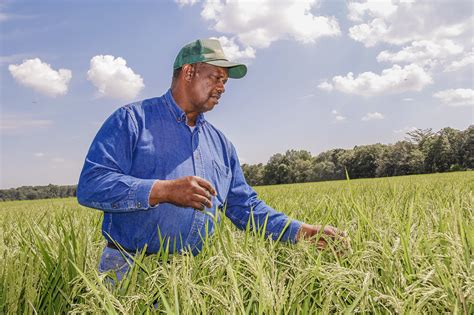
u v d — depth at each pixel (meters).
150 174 2.90
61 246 2.67
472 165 97.94
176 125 3.02
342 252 2.73
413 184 9.06
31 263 2.59
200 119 3.20
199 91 2.98
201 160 3.08
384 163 106.56
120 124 2.84
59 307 2.41
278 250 3.00
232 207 3.44
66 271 2.53
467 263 2.09
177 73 3.05
